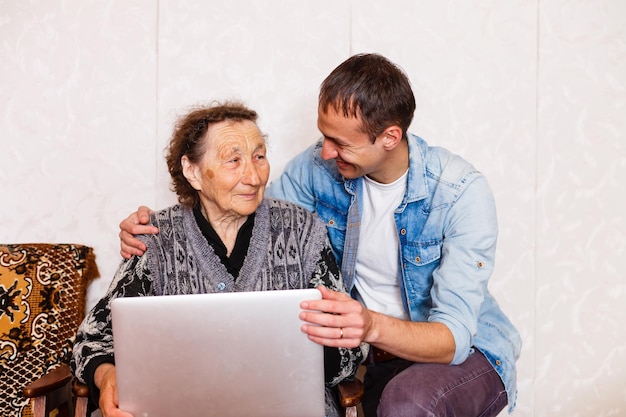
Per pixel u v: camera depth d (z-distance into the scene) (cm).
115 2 218
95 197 223
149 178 222
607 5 223
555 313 229
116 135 221
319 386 135
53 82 220
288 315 130
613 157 227
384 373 186
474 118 223
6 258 198
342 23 220
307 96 221
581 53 223
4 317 194
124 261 165
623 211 228
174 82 220
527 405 231
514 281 228
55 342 196
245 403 134
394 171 168
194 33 220
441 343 151
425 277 171
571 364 231
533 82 223
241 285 160
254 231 163
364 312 136
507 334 175
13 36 219
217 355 131
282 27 220
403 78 157
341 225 183
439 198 166
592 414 232
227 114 158
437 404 148
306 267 164
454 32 221
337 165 167
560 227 227
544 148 225
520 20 221
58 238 223
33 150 221
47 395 162
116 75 220
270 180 223
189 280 160
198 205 165
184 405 133
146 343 129
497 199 226
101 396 141
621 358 231
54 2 218
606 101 225
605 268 229
